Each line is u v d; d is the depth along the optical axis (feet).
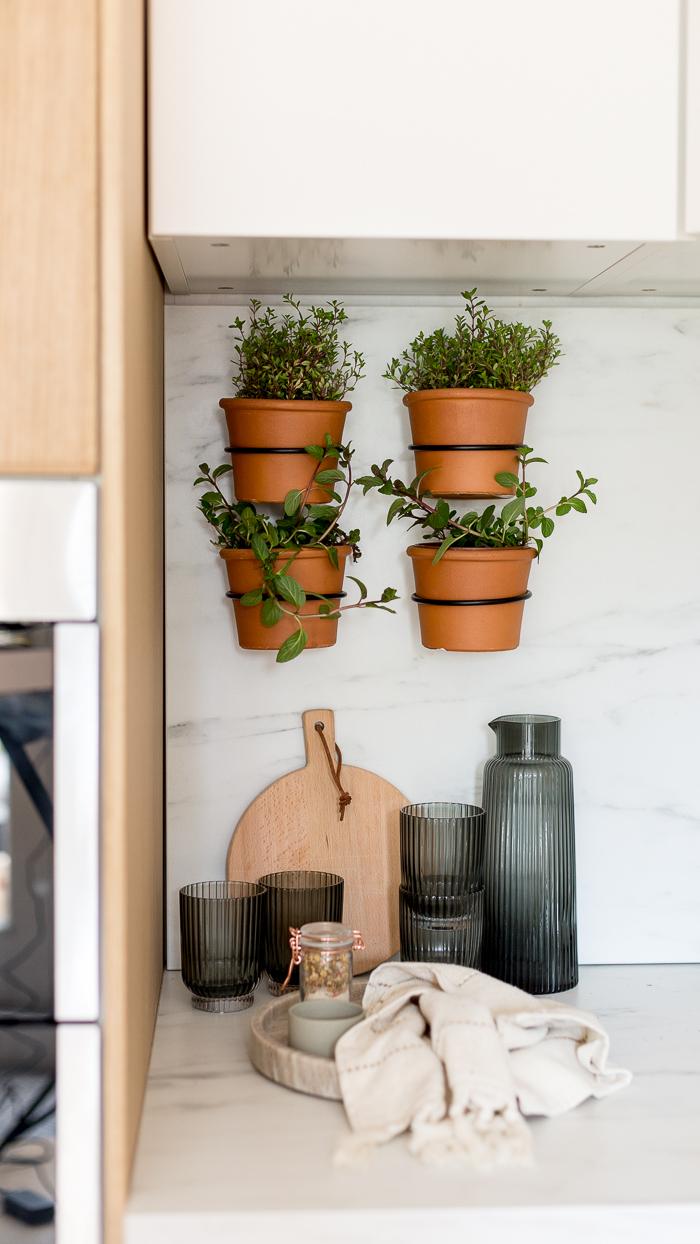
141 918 3.99
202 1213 3.29
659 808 5.49
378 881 5.31
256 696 5.34
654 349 5.42
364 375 5.29
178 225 4.08
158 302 4.82
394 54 4.13
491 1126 3.69
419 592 5.04
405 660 5.40
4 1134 3.32
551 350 5.08
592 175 4.22
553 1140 3.76
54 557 3.28
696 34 4.17
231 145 4.09
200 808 5.33
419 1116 3.68
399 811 5.24
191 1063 4.32
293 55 4.09
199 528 5.28
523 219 4.20
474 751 5.43
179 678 5.31
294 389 4.86
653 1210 3.35
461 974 4.38
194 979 4.80
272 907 4.95
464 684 5.42
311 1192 3.41
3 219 3.24
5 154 3.23
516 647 5.09
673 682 5.48
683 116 4.25
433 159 4.15
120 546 3.31
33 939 3.31
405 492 5.02
